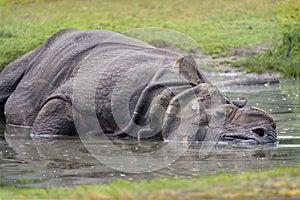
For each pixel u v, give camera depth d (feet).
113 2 217.77
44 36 163.02
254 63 140.26
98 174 64.75
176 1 215.31
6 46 139.74
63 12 204.03
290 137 81.25
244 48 159.22
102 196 52.31
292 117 93.30
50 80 91.20
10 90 98.89
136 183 57.72
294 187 53.21
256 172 60.08
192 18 194.29
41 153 75.61
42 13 203.00
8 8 209.67
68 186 59.57
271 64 138.21
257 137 78.02
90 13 201.77
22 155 74.59
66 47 92.48
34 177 63.67
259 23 184.44
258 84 128.67
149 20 192.03
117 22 188.34
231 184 54.44
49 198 53.01
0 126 94.32
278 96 112.27
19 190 56.80
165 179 59.21
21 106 93.61
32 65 97.66
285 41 147.54
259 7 200.03
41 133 87.15
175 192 52.70
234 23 186.09
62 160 71.56
